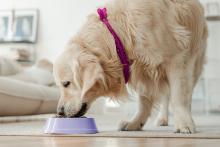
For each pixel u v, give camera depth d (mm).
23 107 3404
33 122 3318
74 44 1932
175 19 1928
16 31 6512
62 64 1922
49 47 6383
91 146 1289
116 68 1911
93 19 1992
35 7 6496
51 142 1449
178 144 1332
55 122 1868
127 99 2088
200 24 2078
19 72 4207
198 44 2090
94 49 1891
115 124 2807
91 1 6230
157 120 2682
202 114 5062
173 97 1889
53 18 6398
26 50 6273
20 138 1651
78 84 1855
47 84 4156
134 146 1275
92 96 1949
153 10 1888
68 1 6344
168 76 1918
